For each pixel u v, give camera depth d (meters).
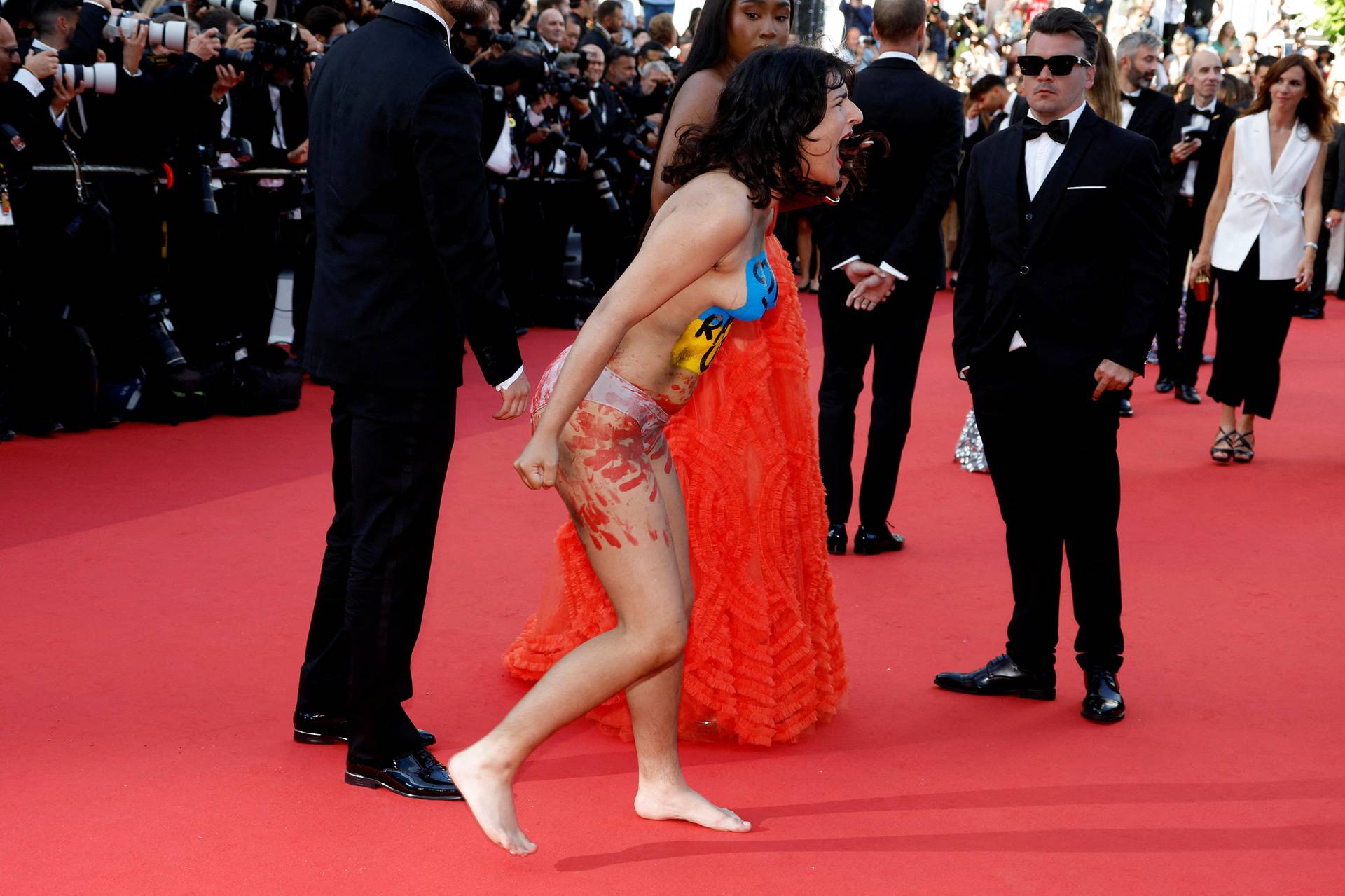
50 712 3.30
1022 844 2.80
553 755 3.24
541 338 9.89
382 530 2.91
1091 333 3.50
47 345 6.17
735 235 2.52
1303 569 4.87
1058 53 3.48
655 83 11.07
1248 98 8.90
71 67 5.86
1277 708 3.60
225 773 3.02
